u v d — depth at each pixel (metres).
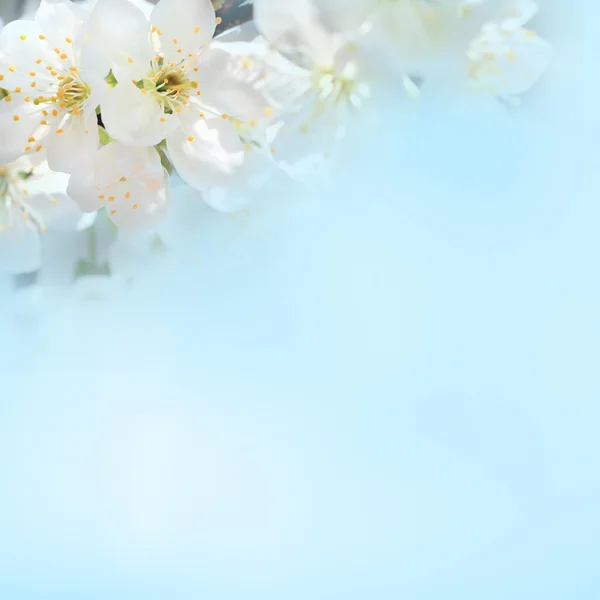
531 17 0.42
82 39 0.42
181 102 0.42
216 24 0.42
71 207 0.45
